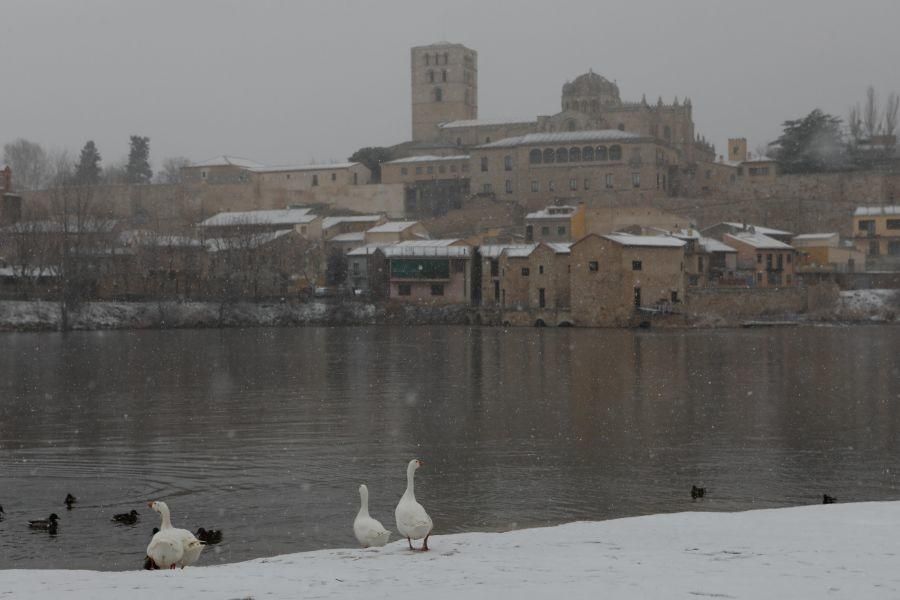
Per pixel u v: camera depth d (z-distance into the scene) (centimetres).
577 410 6925
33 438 5888
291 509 4162
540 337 14150
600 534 2723
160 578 2248
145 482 4675
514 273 17662
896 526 2672
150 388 8325
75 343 13162
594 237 16412
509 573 2198
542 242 18350
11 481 4697
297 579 2194
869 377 8862
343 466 5019
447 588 2053
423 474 4809
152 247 17875
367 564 2398
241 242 18188
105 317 16112
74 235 16850
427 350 12012
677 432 5984
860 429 6047
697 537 2598
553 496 4359
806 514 2916
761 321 16775
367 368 9919
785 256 18912
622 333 14900
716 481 4641
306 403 7356
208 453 5375
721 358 10731
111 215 19650
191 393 7975
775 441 5656
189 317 16750
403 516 2608
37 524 3859
